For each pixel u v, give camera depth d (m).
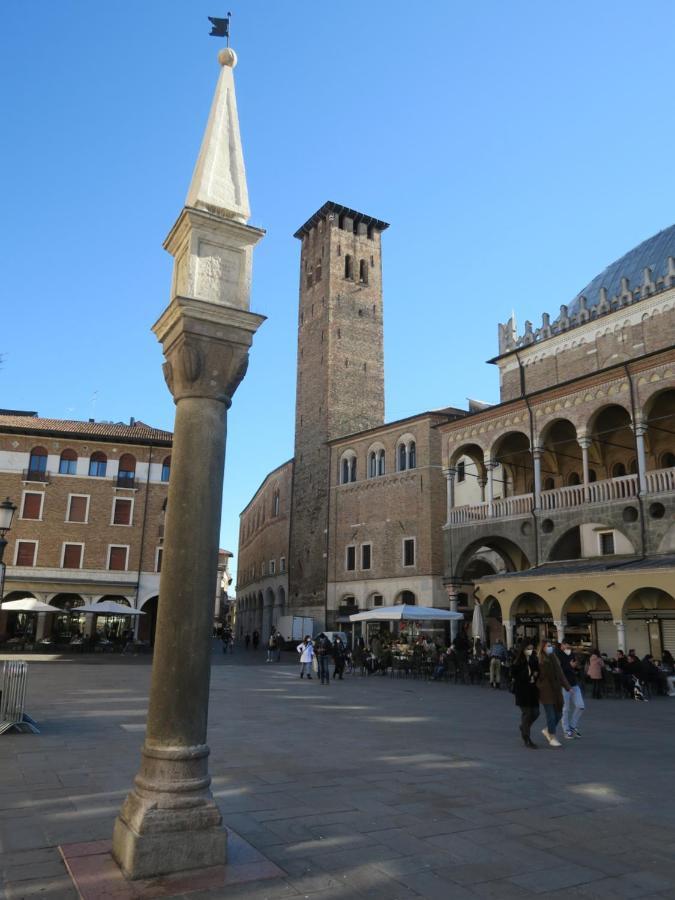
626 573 28.06
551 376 43.72
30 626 52.50
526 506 36.06
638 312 39.25
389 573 53.59
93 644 47.94
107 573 53.81
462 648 34.88
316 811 8.45
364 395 68.75
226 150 8.23
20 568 52.44
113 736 13.74
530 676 14.08
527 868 6.64
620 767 11.77
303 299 74.44
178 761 6.45
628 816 8.53
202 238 7.75
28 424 56.50
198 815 6.35
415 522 52.22
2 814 8.02
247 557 98.19
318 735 14.81
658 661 30.53
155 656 6.77
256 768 11.06
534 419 36.53
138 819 6.17
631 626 33.12
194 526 6.89
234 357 7.51
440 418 52.84
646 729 17.05
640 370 31.89
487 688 29.00
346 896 5.82
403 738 14.68
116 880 5.93
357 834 7.54
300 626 59.19
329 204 72.00
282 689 26.80
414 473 53.06
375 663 36.72
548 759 12.50
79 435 55.19
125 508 55.22
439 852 7.03
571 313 46.09
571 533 36.34
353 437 59.59
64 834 7.28
